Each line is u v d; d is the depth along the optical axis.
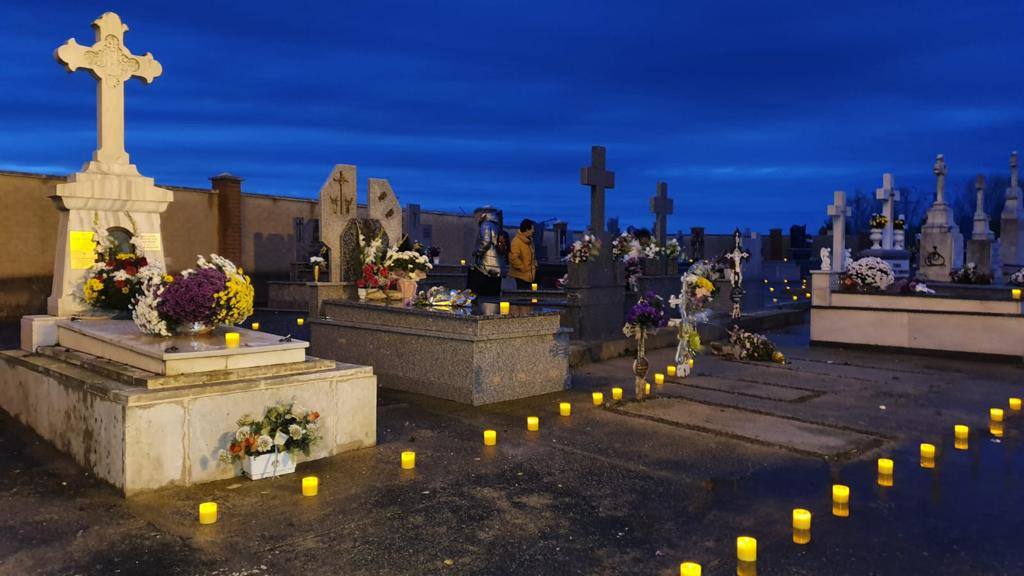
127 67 8.04
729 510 4.80
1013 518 4.67
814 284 13.38
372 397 6.24
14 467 5.63
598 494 5.09
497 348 8.09
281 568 3.89
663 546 4.21
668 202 18.67
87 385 5.49
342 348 9.57
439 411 7.65
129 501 4.90
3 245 17.25
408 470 5.61
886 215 21.80
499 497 5.02
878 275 13.13
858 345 12.94
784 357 11.85
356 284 12.27
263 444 5.25
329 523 4.52
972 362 11.60
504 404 8.01
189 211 21.45
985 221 24.62
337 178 12.80
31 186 17.69
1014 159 25.00
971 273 17.78
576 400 8.23
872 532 4.42
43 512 4.70
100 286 7.28
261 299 23.61
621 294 13.25
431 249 22.19
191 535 4.32
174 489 5.13
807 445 6.36
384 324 9.03
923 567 3.93
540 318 8.53
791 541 4.28
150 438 5.04
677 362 9.84
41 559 4.00
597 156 12.55
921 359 11.90
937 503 4.95
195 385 5.38
